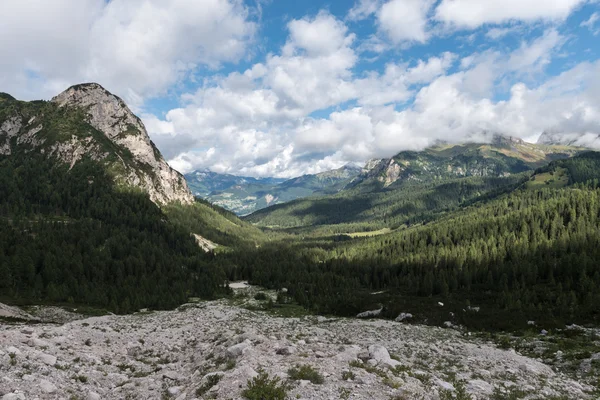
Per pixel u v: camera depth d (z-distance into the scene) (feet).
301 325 212.23
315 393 56.44
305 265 576.61
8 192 632.38
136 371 84.48
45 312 246.68
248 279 526.98
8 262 337.31
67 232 485.56
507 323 197.06
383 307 269.03
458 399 63.77
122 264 419.54
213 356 89.56
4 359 64.18
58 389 58.90
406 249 652.07
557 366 118.01
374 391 59.72
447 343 151.43
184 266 514.27
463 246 551.59
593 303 208.95
